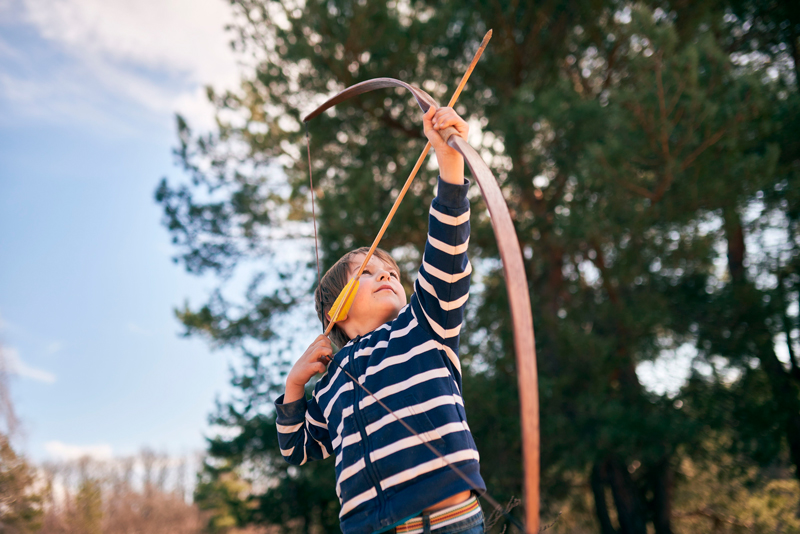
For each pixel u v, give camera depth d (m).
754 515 11.31
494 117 9.86
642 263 8.71
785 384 9.16
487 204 1.14
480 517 1.42
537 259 10.39
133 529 29.03
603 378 8.91
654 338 9.75
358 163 10.49
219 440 11.61
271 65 10.57
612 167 7.60
